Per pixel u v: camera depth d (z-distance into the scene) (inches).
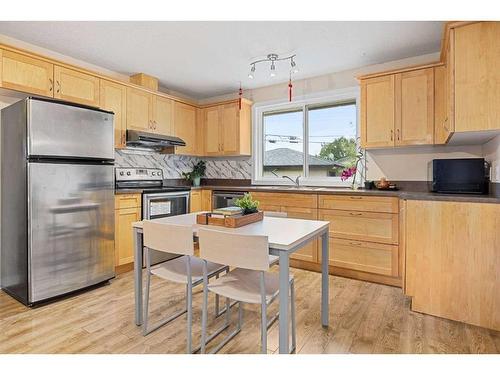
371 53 129.1
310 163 168.9
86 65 138.7
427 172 131.5
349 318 88.5
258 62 138.9
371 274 120.4
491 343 74.2
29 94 109.7
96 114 110.8
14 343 74.5
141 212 136.0
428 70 118.0
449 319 86.7
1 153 109.7
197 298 103.4
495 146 96.0
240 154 177.0
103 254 113.6
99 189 112.1
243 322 86.7
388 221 115.6
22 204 96.0
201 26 106.0
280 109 178.1
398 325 83.9
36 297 94.7
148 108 154.9
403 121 122.9
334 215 127.3
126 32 109.8
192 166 201.6
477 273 82.7
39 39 115.0
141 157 167.0
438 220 87.4
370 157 144.9
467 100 82.5
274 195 143.9
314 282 119.6
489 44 80.0
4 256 108.5
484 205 81.2
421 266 90.4
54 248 99.0
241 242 61.1
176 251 71.5
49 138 97.1
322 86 157.8
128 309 94.3
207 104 186.1
